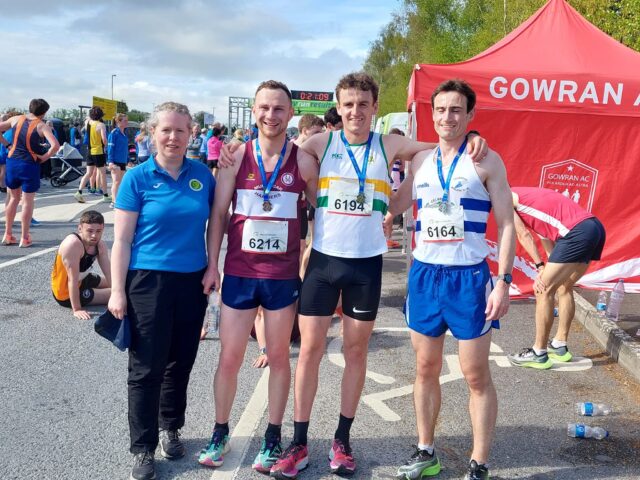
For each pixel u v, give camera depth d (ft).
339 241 10.07
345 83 10.05
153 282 9.88
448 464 11.10
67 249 18.80
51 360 15.49
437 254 9.98
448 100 9.68
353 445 11.70
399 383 14.94
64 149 57.21
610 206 23.13
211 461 10.60
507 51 23.58
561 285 16.48
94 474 10.27
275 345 10.41
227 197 10.38
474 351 9.82
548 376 15.79
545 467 11.12
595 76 22.15
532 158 22.86
